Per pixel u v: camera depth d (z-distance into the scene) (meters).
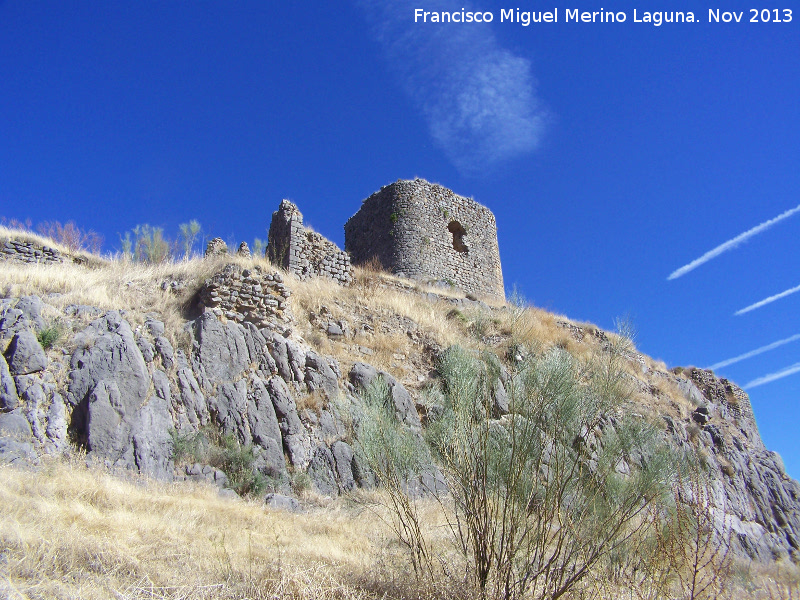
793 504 21.12
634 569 6.36
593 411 7.26
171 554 6.75
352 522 10.02
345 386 14.34
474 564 6.54
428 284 25.47
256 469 11.45
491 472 6.74
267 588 5.98
